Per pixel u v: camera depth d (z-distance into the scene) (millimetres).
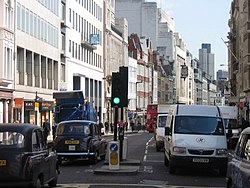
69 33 74062
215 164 21375
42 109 58781
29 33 56438
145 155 33156
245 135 12422
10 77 50812
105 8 98125
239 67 86625
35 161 14414
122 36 115500
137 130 101812
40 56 60125
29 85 56938
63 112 44812
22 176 14000
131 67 123375
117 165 22125
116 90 23469
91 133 26797
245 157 11859
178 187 18188
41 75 61344
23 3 54500
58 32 67938
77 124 26781
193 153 21453
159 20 172250
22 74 54719
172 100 171750
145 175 21812
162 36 171000
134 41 134250
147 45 144625
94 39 85688
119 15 151500
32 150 14578
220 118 23031
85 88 83500
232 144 37281
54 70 66875
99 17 93938
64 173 22453
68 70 73500
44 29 61844
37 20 59188
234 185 12250
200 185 18859
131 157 31453
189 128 22562
